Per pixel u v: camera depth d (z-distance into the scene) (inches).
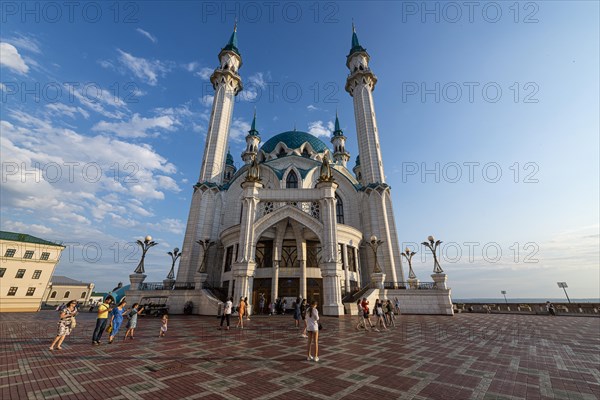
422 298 1079.6
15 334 569.9
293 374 281.3
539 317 1018.7
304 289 1064.2
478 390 237.1
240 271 899.4
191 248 1322.6
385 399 216.8
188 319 856.9
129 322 516.4
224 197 1502.2
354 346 424.8
